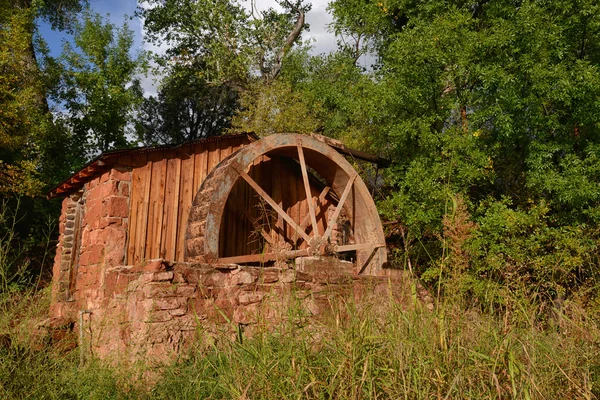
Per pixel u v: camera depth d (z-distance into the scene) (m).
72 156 18.08
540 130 9.34
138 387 3.66
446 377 2.43
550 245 8.42
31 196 13.42
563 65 8.87
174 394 3.40
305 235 9.28
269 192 9.95
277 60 20.38
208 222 8.08
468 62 9.66
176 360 3.98
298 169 10.52
